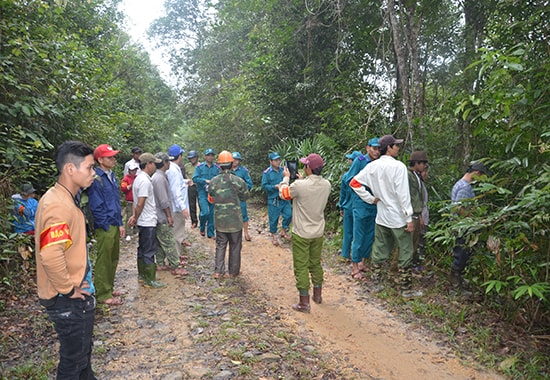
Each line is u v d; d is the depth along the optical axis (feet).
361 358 12.12
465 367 11.66
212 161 26.89
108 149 14.58
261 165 42.37
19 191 17.17
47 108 18.15
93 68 26.43
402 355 12.37
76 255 8.03
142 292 16.88
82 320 8.11
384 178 16.63
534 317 13.24
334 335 13.60
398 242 16.80
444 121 22.66
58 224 7.50
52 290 7.79
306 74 36.40
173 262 18.79
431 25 28.27
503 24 18.45
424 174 18.48
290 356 11.58
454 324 13.97
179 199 20.59
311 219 15.25
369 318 14.97
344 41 33.81
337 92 33.30
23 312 14.33
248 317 14.40
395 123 28.09
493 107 14.08
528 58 15.39
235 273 19.06
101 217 14.61
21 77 18.43
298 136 38.09
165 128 72.95
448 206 14.37
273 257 22.74
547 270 12.21
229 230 18.51
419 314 14.96
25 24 19.66
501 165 13.41
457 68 29.14
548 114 12.87
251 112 40.52
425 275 18.44
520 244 12.52
